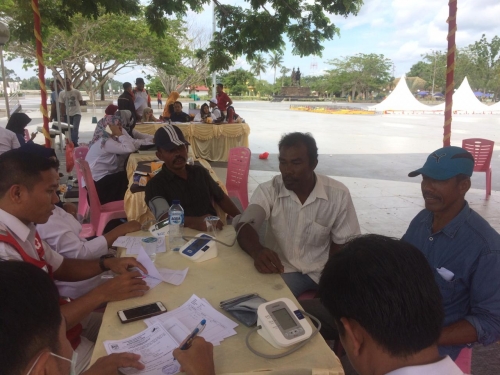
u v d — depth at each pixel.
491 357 2.76
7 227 1.77
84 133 14.79
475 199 6.59
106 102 32.19
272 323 1.49
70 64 27.05
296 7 6.14
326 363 1.38
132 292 1.81
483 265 1.73
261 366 1.36
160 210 2.94
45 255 2.12
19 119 5.99
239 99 69.38
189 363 1.29
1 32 6.49
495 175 8.55
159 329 1.56
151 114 11.94
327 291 0.96
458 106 38.75
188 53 28.66
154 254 2.26
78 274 2.20
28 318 0.79
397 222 5.55
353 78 72.38
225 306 1.70
